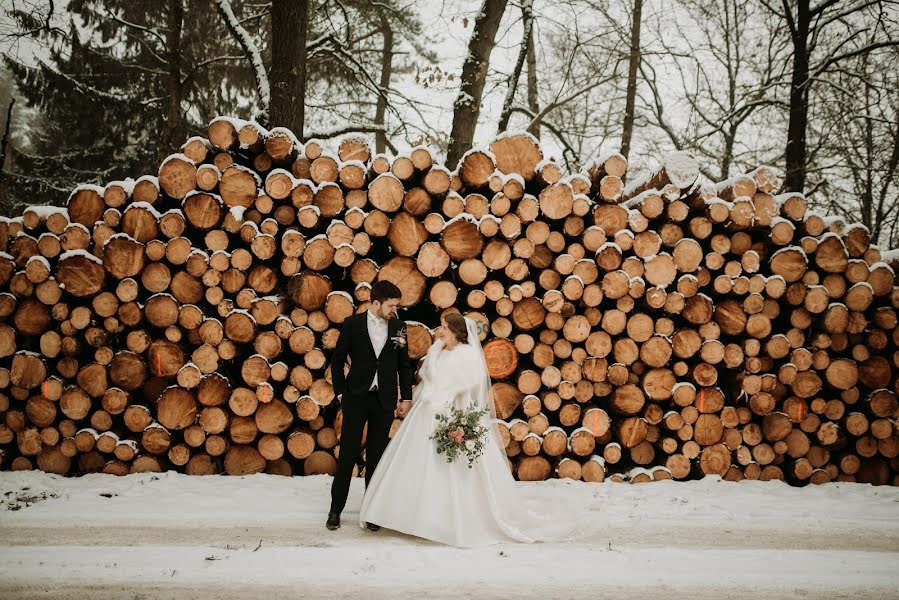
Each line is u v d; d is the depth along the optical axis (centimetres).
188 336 548
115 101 1596
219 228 545
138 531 403
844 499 514
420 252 534
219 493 489
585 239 546
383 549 375
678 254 556
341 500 412
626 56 1154
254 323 535
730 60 1388
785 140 1323
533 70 1218
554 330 551
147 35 1548
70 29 1543
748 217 553
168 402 536
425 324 587
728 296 573
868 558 382
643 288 549
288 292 541
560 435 544
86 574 334
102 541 384
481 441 393
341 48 1059
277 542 385
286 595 312
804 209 571
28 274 534
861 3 1070
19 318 539
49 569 340
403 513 392
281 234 559
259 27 1212
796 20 1191
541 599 313
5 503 455
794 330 572
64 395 536
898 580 347
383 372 427
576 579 338
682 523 441
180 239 532
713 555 381
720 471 562
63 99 1584
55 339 539
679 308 552
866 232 580
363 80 1270
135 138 1652
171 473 534
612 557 373
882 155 1192
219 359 541
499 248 538
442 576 338
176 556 361
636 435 556
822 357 572
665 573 350
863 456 575
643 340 552
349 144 551
